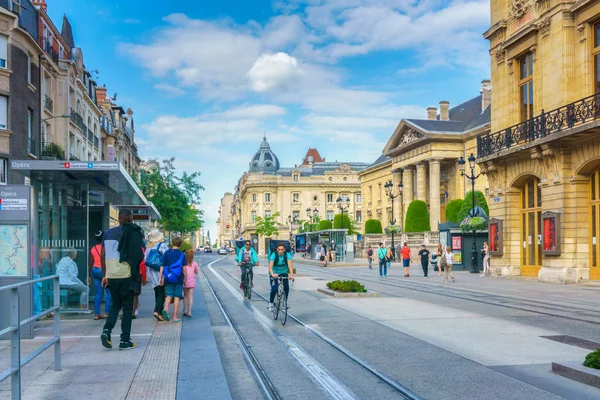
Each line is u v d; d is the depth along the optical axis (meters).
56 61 35.09
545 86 23.66
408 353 8.16
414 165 71.62
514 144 25.03
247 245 17.20
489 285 21.39
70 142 38.19
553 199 22.41
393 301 15.48
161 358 7.47
